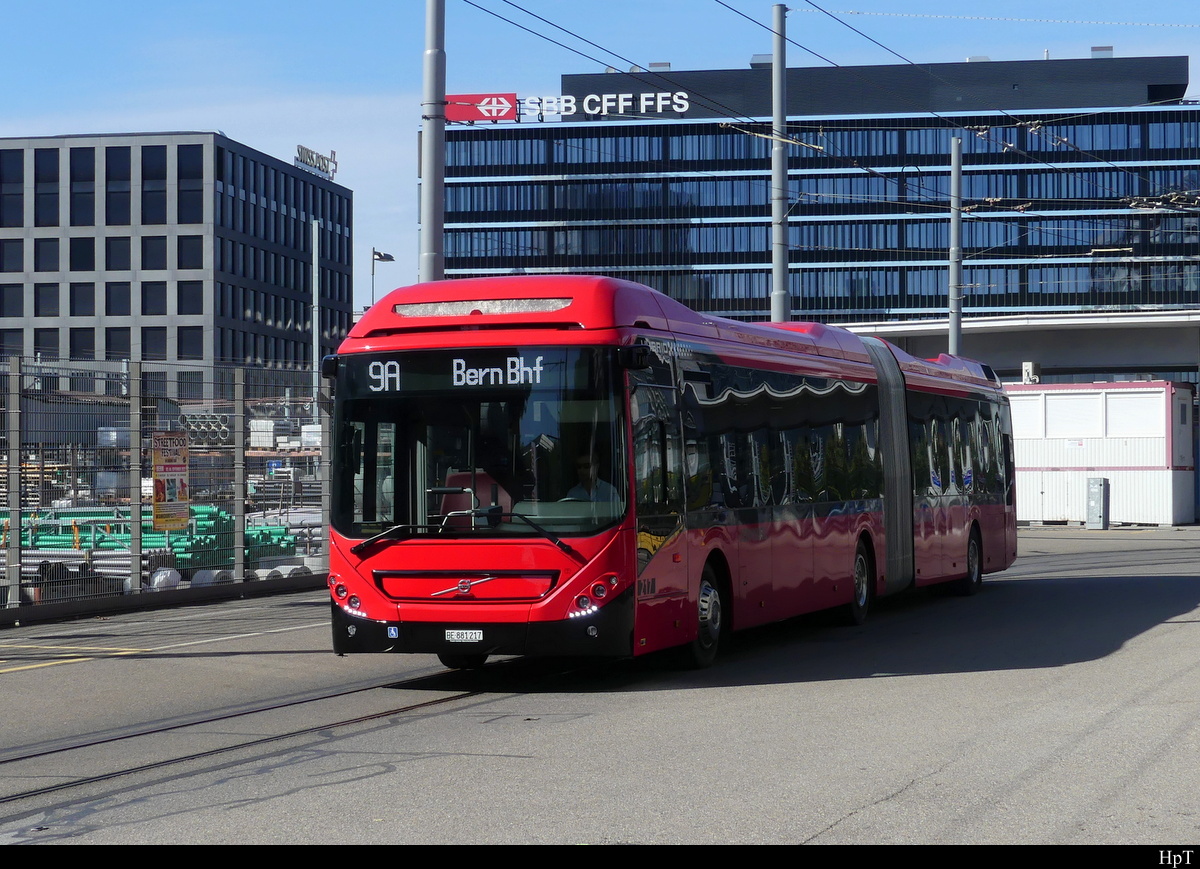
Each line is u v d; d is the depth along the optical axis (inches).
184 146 3398.1
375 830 259.0
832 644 585.9
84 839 258.4
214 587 796.6
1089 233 3907.5
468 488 438.3
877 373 698.8
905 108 3988.7
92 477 719.7
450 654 445.1
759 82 3996.1
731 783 298.5
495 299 447.8
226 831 261.1
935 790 290.5
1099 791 288.5
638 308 463.8
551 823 262.7
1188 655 516.1
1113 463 1689.2
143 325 3385.8
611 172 4023.1
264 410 853.2
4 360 668.1
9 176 3422.7
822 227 3981.3
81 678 483.5
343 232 4133.9
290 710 418.3
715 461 508.1
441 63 729.6
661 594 456.8
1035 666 497.0
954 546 800.9
